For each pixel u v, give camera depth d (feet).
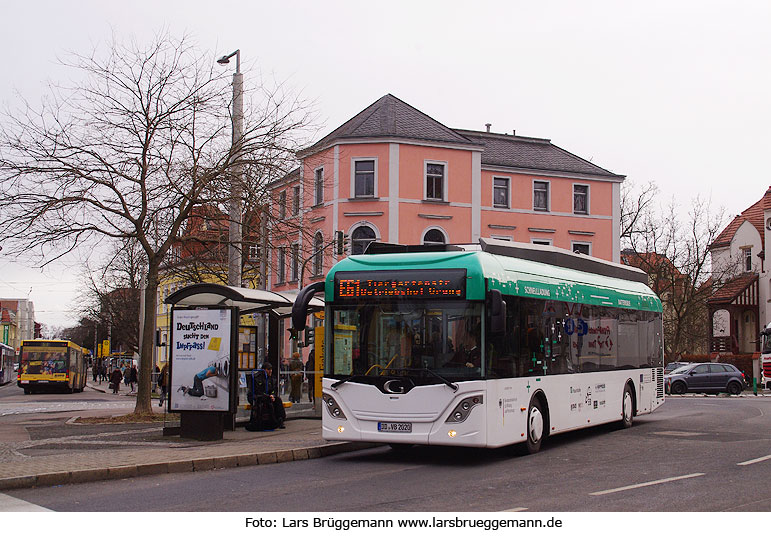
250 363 60.59
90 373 363.56
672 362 160.97
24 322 583.58
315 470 39.93
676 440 51.65
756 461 40.52
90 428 61.00
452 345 40.32
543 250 49.67
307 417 66.74
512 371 42.57
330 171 141.90
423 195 142.41
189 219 78.38
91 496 32.19
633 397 61.77
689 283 175.11
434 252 43.11
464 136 150.00
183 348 51.96
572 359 50.55
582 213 161.89
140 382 70.49
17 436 54.54
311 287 42.65
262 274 88.63
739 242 188.65
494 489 33.04
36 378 170.71
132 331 181.88
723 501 29.25
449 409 39.81
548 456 44.14
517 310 43.68
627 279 63.77
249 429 56.59
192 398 51.44
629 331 61.31
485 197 152.25
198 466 39.86
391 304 41.68
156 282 70.74
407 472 38.83
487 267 41.24
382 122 143.13
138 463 38.68
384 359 41.34
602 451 46.19
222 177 69.56
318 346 66.64
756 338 177.99
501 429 40.98
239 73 72.02
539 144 165.78
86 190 67.15
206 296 56.39
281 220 73.56
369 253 45.29
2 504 30.40
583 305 52.80
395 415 40.55
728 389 134.31
